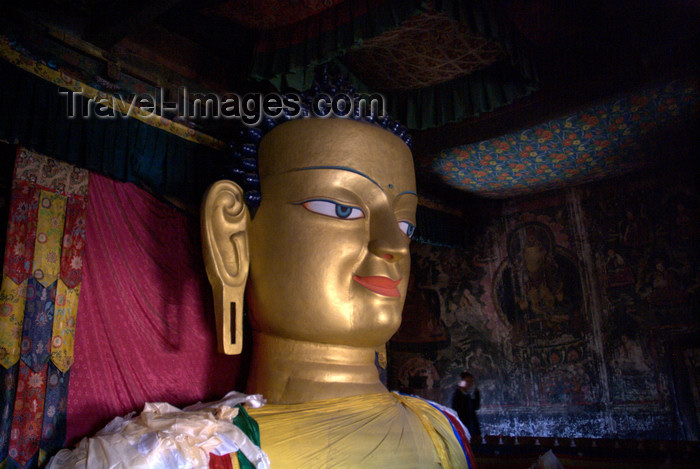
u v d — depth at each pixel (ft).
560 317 27.73
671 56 17.53
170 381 12.04
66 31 12.14
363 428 10.12
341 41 12.42
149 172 12.54
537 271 28.71
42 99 11.18
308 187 11.34
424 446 10.64
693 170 25.03
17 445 9.81
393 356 31.68
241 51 14.98
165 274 12.64
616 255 26.71
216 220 11.30
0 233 11.81
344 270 11.07
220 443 8.64
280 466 9.23
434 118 17.03
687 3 15.65
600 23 16.78
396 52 15.40
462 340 30.14
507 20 14.53
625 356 25.70
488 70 16.34
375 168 11.76
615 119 20.01
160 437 8.29
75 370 10.87
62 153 11.22
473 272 30.50
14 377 10.05
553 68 19.30
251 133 12.50
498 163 24.00
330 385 10.78
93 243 11.76
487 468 19.26
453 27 14.25
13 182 10.78
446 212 28.58
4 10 11.19
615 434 25.13
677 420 23.80
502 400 28.45
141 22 11.84
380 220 11.49
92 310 11.39
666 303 25.07
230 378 13.05
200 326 12.87
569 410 26.66
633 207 26.50
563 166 24.76
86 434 10.68
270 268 11.18
